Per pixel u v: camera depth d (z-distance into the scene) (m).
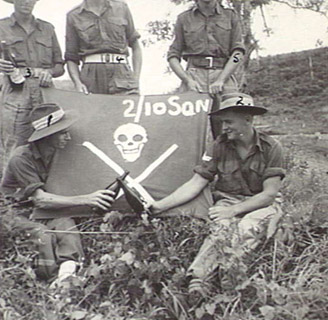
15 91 4.31
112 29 4.36
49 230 3.62
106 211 3.71
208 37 4.34
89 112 3.91
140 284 3.32
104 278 3.38
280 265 3.36
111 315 3.14
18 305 3.21
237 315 3.10
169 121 3.91
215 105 4.27
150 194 3.76
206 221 3.64
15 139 4.30
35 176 3.75
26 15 4.34
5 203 3.66
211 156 3.75
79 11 4.38
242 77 5.37
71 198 3.70
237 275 3.22
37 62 4.36
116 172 3.79
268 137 3.75
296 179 4.25
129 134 3.87
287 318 3.06
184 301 3.27
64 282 3.31
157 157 3.84
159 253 3.42
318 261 3.40
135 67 4.49
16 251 3.48
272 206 3.67
